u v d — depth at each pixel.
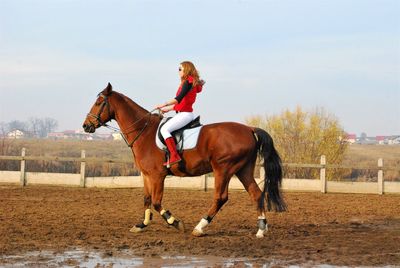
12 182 19.75
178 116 9.51
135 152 9.82
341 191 19.30
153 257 7.83
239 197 17.00
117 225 10.77
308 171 25.89
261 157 10.15
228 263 7.48
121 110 9.91
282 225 11.22
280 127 27.06
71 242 8.83
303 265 7.39
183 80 9.59
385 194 19.09
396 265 7.46
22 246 8.43
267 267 7.25
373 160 37.53
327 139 26.48
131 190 18.62
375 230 10.66
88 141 67.44
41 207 13.46
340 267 7.30
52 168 28.12
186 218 12.09
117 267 7.18
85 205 14.13
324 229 10.73
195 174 9.61
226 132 9.41
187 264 7.40
